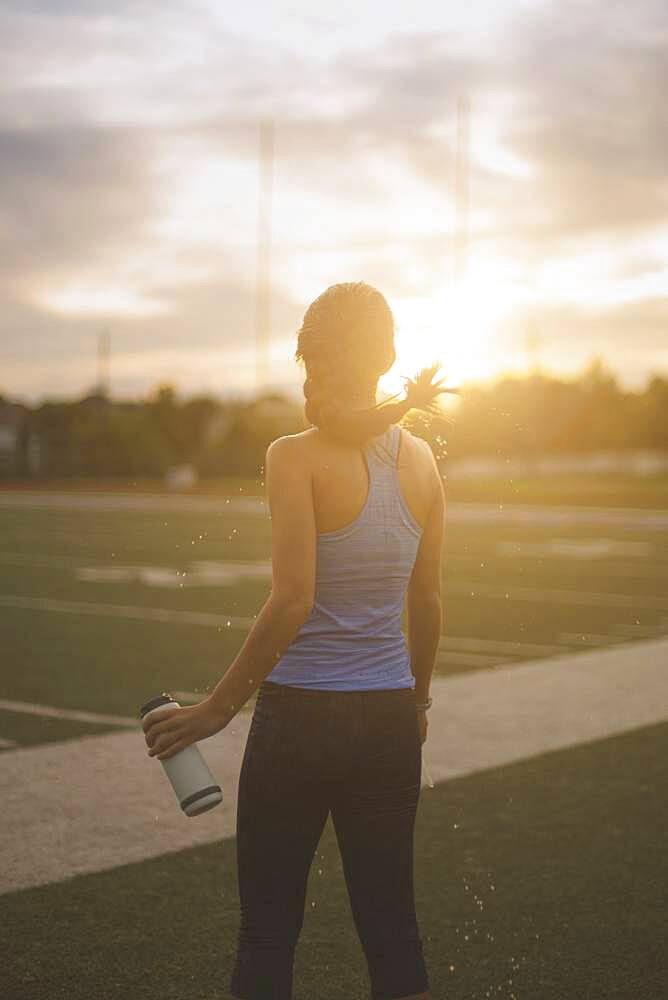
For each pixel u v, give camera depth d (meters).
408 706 2.54
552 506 39.09
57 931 4.15
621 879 4.77
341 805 2.54
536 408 76.94
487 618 12.69
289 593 2.39
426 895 4.57
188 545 23.02
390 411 2.47
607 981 3.84
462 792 5.97
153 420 63.50
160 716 2.45
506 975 3.87
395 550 2.52
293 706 2.45
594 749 6.86
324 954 4.04
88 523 29.95
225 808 5.60
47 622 12.08
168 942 4.08
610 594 15.16
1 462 60.41
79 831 5.22
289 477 2.44
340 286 2.55
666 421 82.31
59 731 7.05
